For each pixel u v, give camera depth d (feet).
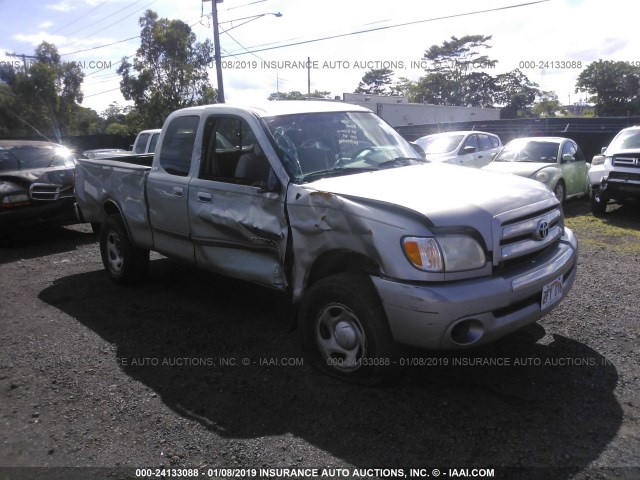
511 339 13.91
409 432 10.08
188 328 15.62
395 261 10.44
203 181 14.94
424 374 12.25
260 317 16.29
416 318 10.24
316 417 10.73
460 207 10.81
